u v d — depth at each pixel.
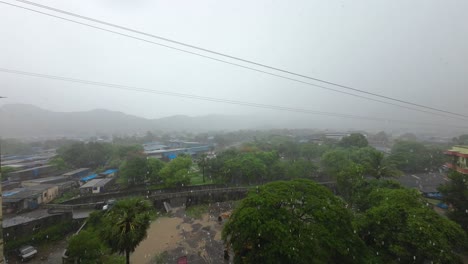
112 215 20.17
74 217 35.00
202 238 32.09
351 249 18.11
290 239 17.25
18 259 27.05
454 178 30.02
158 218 38.66
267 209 19.81
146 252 28.59
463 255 24.97
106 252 26.38
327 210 20.20
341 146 82.62
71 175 59.53
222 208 43.16
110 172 62.84
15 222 30.38
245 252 19.06
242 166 54.06
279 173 56.88
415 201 22.77
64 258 24.20
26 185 49.28
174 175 50.81
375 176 35.12
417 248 18.25
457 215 29.00
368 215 23.11
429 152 70.06
